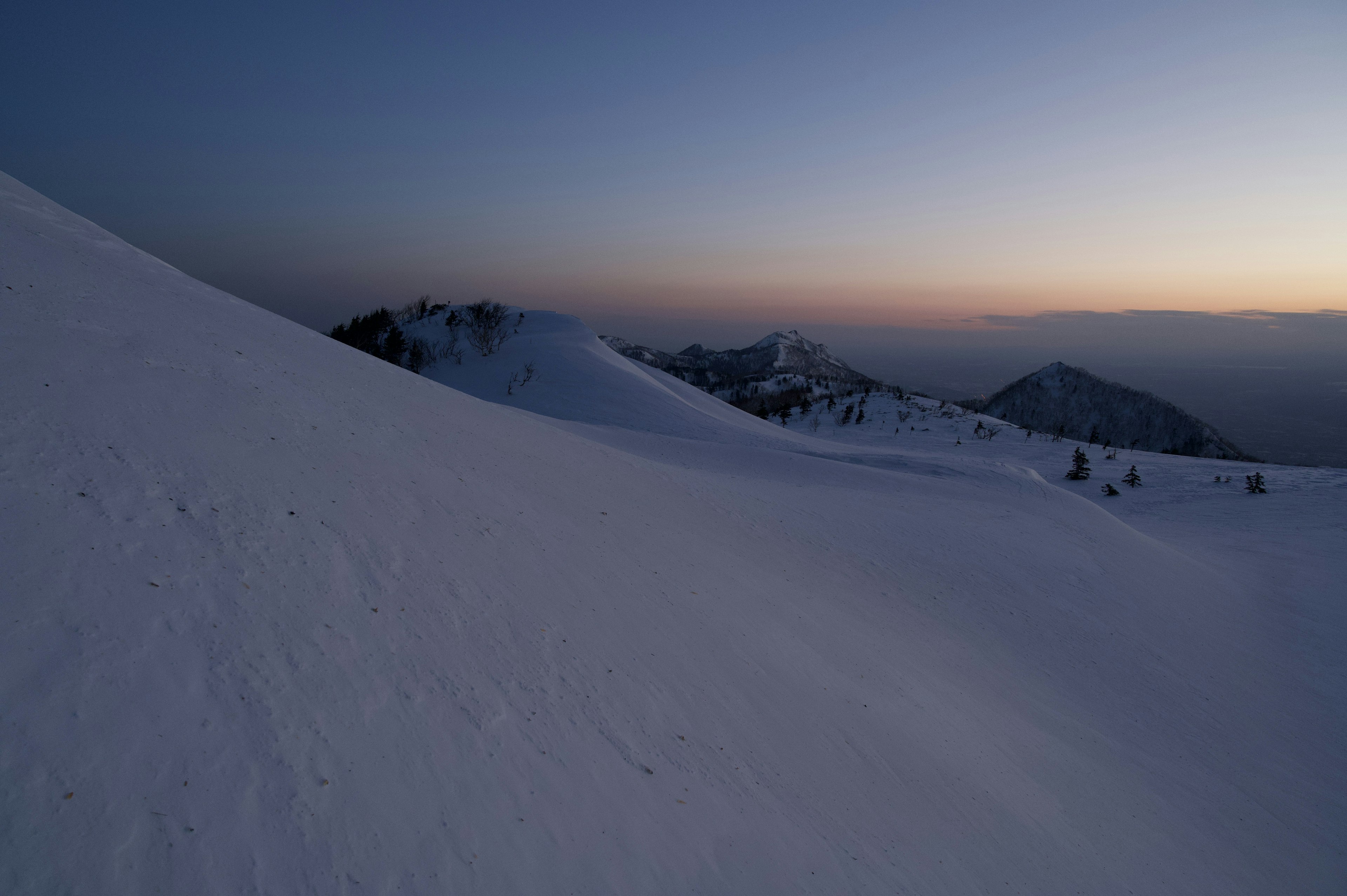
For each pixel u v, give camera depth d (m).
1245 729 9.91
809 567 11.23
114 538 3.38
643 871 3.10
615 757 3.85
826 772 5.00
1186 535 25.95
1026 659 10.33
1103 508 22.55
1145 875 5.68
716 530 11.27
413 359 55.25
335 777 2.72
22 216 8.62
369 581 4.27
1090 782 7.12
